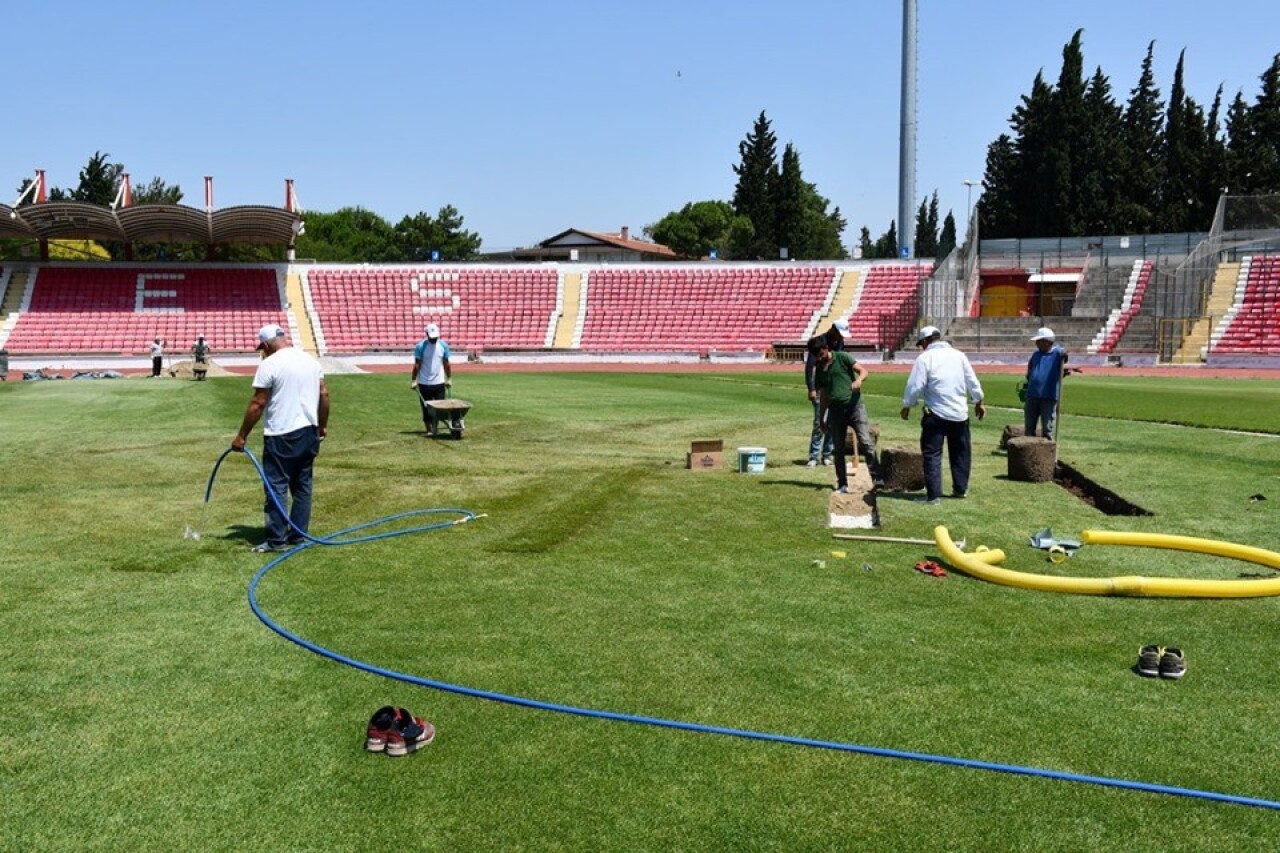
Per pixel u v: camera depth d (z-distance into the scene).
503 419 22.06
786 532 9.84
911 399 11.45
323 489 12.52
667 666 6.09
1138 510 11.14
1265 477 13.39
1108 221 74.25
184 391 30.45
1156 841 4.17
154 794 4.55
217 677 5.92
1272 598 7.58
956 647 6.44
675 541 9.45
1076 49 72.31
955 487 11.92
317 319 58.62
